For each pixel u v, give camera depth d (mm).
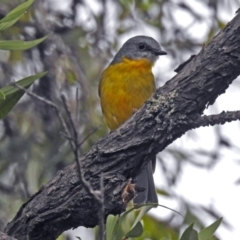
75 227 7730
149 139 7402
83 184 5590
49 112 12133
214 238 9969
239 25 7066
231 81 7242
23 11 6746
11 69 13055
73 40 12727
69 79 12648
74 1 13328
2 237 6883
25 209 7723
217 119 7176
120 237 6543
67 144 11938
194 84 7242
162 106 7340
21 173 12031
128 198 7375
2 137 12586
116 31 14016
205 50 7270
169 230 11125
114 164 7492
